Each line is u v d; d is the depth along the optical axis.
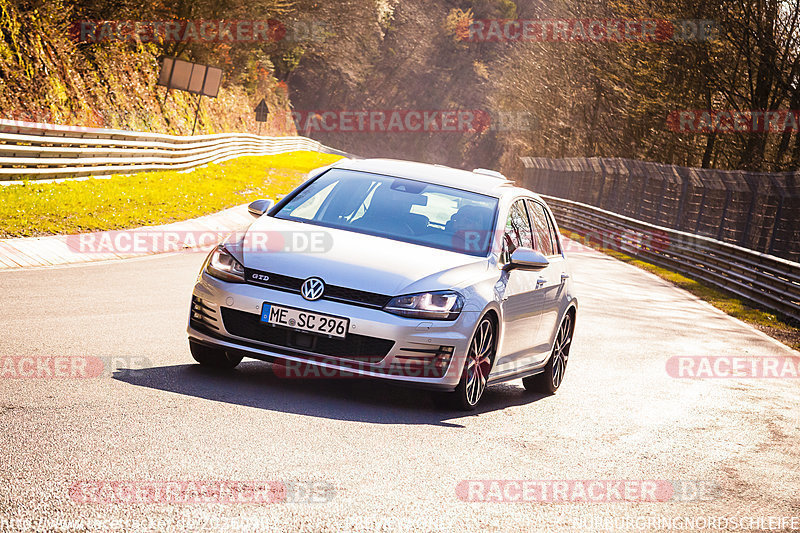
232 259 13.71
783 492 12.29
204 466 9.56
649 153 101.19
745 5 71.12
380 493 9.51
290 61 183.75
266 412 12.16
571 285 18.70
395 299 13.10
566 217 91.69
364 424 12.34
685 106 82.94
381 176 16.30
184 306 21.67
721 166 90.38
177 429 10.77
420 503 9.37
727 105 81.25
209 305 13.52
